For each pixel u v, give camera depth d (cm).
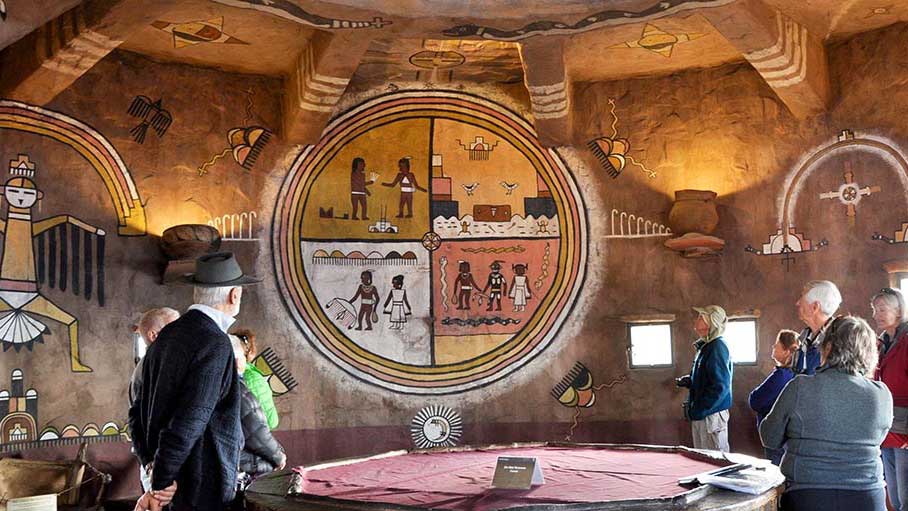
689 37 838
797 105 849
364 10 744
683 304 902
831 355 439
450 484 462
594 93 943
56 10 655
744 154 892
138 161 852
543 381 923
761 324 873
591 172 937
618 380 911
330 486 464
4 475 712
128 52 856
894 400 577
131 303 834
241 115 908
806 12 783
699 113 913
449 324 930
